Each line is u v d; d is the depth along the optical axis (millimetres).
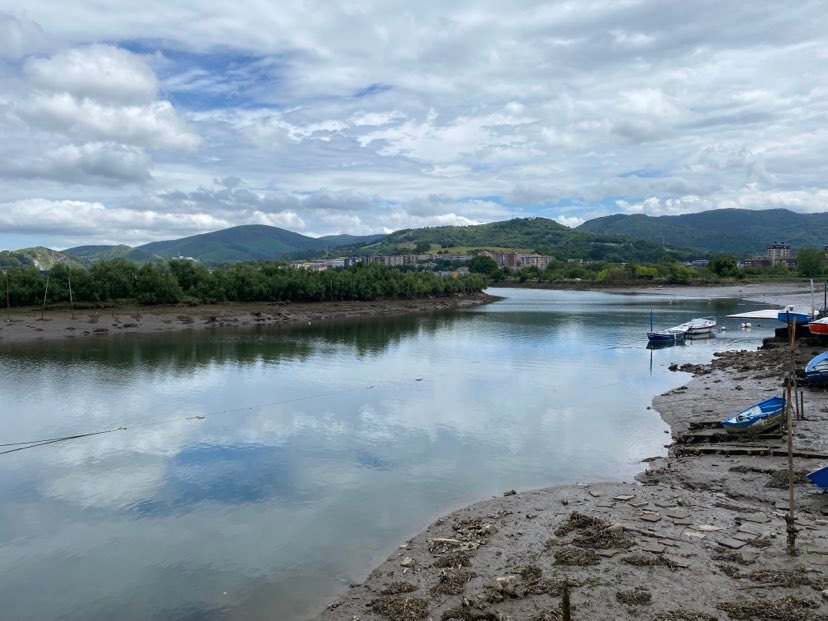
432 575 19875
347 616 17688
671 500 25000
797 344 64250
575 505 25219
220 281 135750
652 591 17516
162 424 41094
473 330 102250
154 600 19359
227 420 42062
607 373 59875
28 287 111688
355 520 25172
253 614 18406
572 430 38531
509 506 25656
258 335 96125
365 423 40938
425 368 63375
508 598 17719
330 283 151250
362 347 80875
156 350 77688
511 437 37156
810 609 15836
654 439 36188
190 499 27875
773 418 33750
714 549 19969
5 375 59375
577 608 16828
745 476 27688
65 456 34406
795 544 19812
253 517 25688
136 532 24484
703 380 53875
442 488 28719
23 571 21469
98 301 117375
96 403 47344
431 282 181625
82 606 19125
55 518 26016
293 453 34594
